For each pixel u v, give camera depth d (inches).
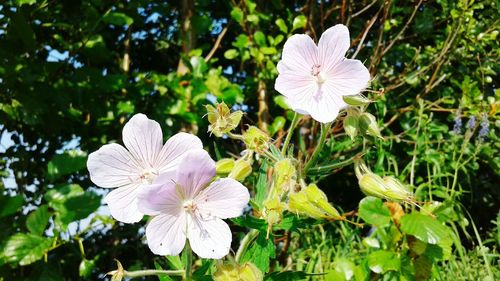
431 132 15.0
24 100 12.0
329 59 5.9
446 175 12.8
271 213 5.7
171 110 13.6
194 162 5.1
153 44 17.9
